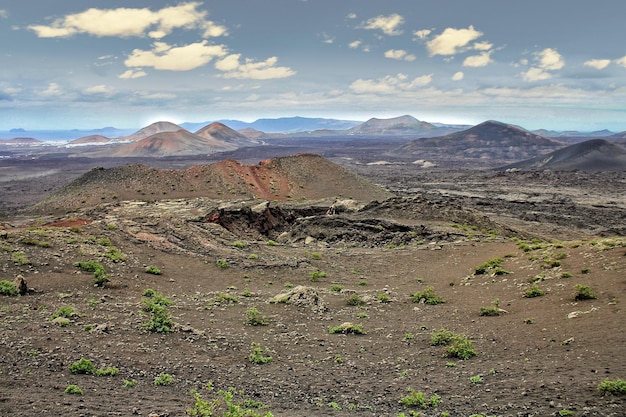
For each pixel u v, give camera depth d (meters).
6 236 38.03
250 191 134.12
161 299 30.20
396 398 15.95
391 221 72.00
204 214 75.06
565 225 112.00
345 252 57.41
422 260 51.91
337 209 89.38
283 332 25.61
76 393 14.34
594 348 18.84
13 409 12.11
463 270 43.78
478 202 150.75
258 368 19.44
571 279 31.27
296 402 15.47
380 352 22.03
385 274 46.66
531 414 13.55
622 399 13.70
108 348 20.11
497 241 58.50
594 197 165.50
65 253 37.59
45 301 27.34
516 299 30.23
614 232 100.81
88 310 26.12
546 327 23.14
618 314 22.66
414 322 27.83
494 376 17.48
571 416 13.11
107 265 37.38
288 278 43.19
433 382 17.50
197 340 22.77
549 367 17.55
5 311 24.42
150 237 48.66
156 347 21.06
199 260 45.53
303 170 151.00
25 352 18.45
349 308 31.95
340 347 22.86
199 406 12.94
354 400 15.82
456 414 14.12
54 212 120.12
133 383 16.25
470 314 28.53
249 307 31.12
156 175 138.75
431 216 77.81
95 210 80.75
